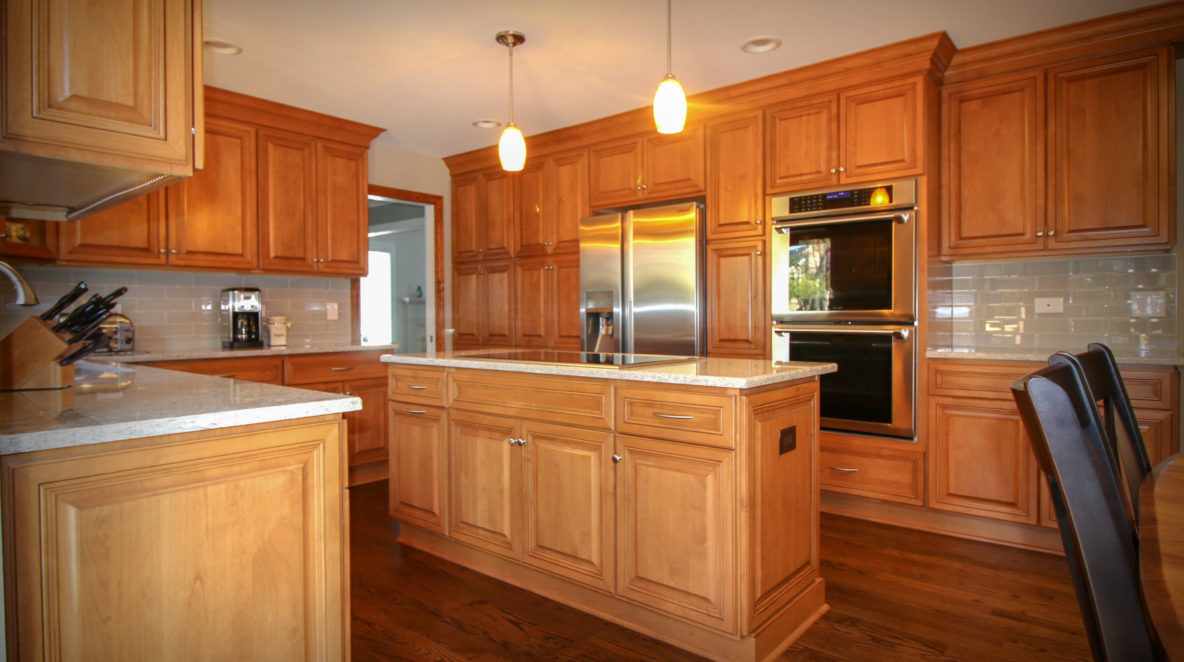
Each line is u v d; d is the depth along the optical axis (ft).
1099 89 9.57
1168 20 8.95
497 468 8.36
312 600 4.68
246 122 12.53
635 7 8.89
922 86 10.12
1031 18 9.30
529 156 15.42
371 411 13.50
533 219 15.37
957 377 9.89
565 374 7.44
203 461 4.17
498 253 16.07
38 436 3.54
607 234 13.70
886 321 10.48
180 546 4.10
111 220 10.94
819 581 7.52
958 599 7.82
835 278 10.94
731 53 10.46
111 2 4.47
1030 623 7.21
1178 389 8.59
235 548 4.32
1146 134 9.23
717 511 6.33
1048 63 9.92
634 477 6.97
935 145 10.63
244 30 9.55
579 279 14.44
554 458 7.70
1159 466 4.06
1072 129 9.75
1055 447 2.52
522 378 8.01
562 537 7.65
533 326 15.42
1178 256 9.90
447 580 8.52
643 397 6.85
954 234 10.71
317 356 12.64
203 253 12.00
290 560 4.57
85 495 3.75
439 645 6.85
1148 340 10.14
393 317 25.22
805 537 7.27
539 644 6.88
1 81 4.06
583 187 14.44
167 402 4.60
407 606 7.76
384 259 25.45
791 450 6.97
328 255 13.79
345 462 4.85
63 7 4.28
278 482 4.51
